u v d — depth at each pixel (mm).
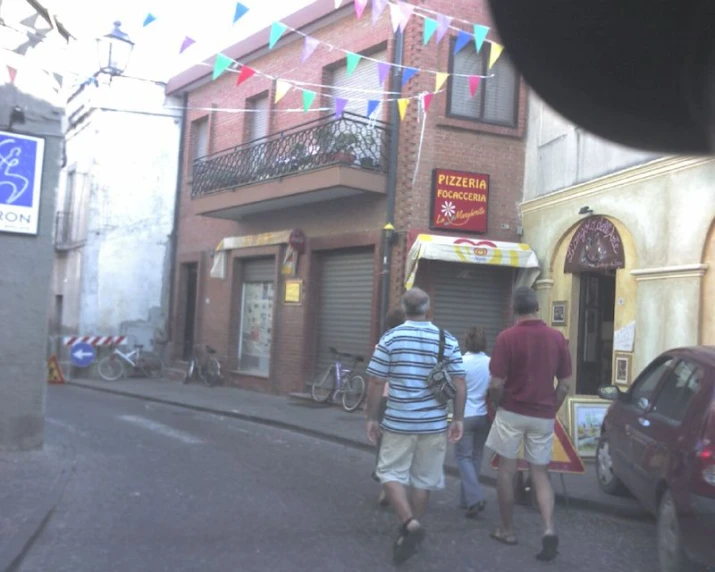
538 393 5773
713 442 4867
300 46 15656
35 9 8273
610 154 10906
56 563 5234
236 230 17781
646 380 6781
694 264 9172
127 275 20516
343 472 8672
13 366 8344
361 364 13812
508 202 13234
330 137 13328
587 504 7250
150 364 20453
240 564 5332
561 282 12086
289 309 15625
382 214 13352
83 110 21250
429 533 6207
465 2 13047
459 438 5844
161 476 8000
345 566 5355
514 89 13438
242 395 15938
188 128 20281
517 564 5504
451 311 13094
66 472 7621
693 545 4836
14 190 8258
